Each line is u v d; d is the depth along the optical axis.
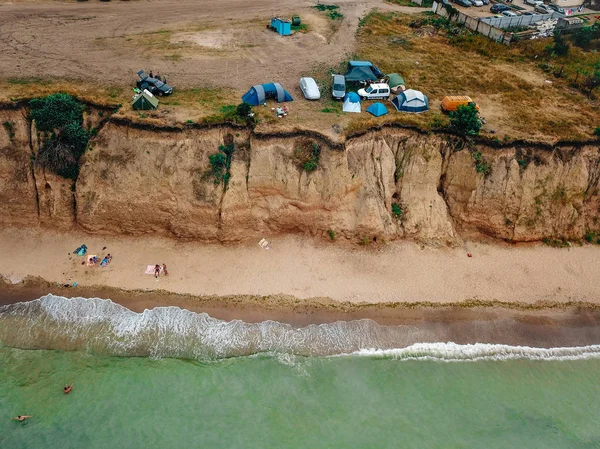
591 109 46.31
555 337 34.47
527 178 39.59
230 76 45.28
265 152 37.34
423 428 28.69
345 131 38.28
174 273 35.81
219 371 30.84
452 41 58.06
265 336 32.66
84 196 37.31
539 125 42.56
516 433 28.70
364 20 61.12
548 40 60.12
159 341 31.83
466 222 40.50
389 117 40.59
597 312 36.19
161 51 48.41
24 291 33.91
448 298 36.00
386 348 32.88
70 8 55.84
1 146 37.19
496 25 63.16
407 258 38.25
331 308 34.62
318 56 50.81
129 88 41.31
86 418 27.94
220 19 57.56
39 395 28.81
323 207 38.06
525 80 50.94
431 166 39.91
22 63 43.12
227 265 36.75
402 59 52.44
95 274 35.25
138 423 27.88
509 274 38.00
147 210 37.31
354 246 38.59
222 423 28.17
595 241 40.72
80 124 37.78
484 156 39.91
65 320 32.38
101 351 31.17
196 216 37.38
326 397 29.97
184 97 40.84
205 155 37.38
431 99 44.78
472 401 30.36
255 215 38.12
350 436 28.00
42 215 37.84
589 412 30.23
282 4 63.91
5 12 52.69
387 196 39.22
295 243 38.56
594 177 40.69
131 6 58.44
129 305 33.47
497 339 34.00
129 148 37.12
